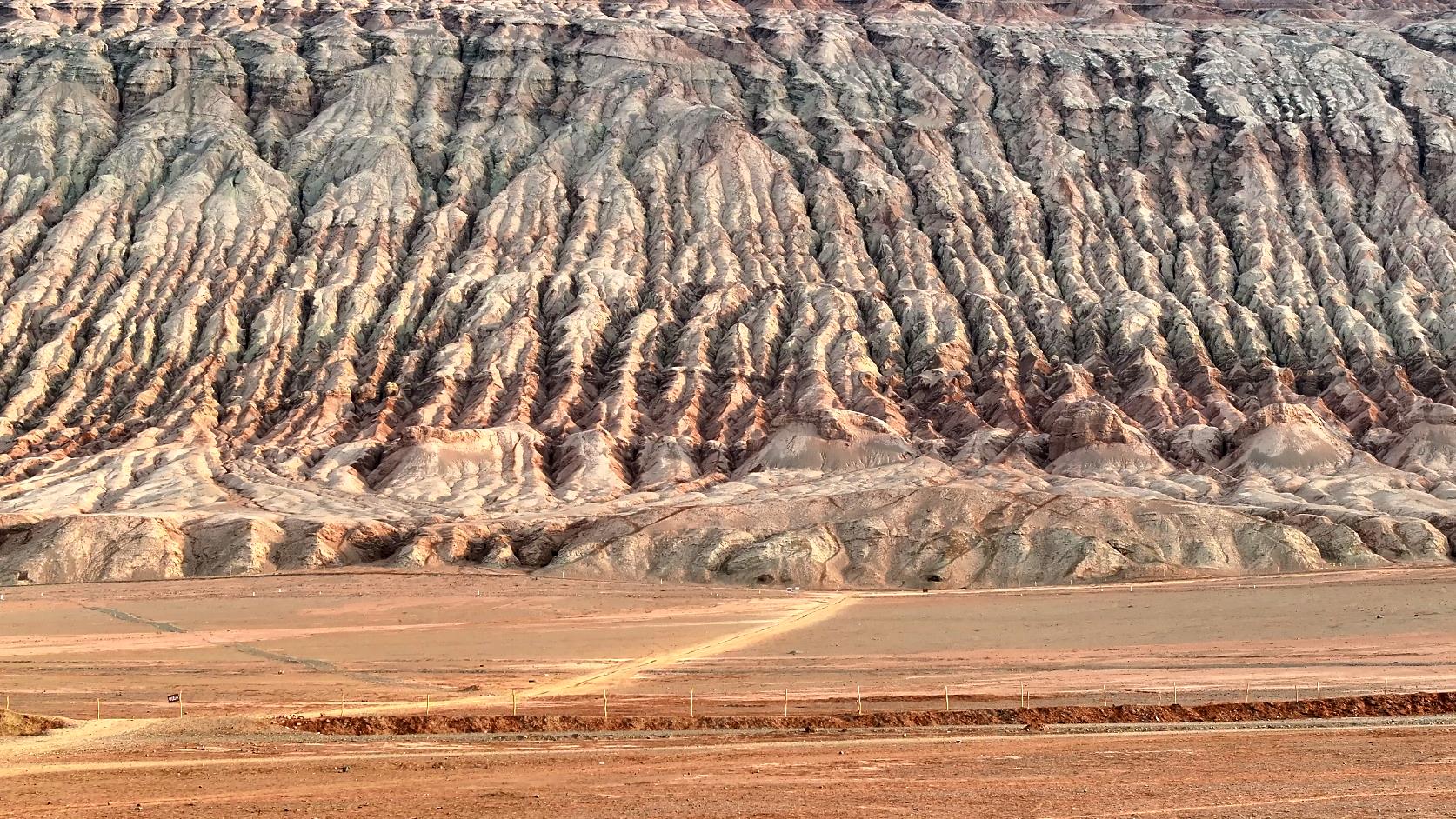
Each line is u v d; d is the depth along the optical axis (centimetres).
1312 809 6319
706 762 7375
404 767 7238
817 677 10625
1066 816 6156
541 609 14150
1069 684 10162
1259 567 16050
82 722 8588
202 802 6406
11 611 14200
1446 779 6962
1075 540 16262
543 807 6316
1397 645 11531
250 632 12962
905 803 6391
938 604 14100
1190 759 7475
